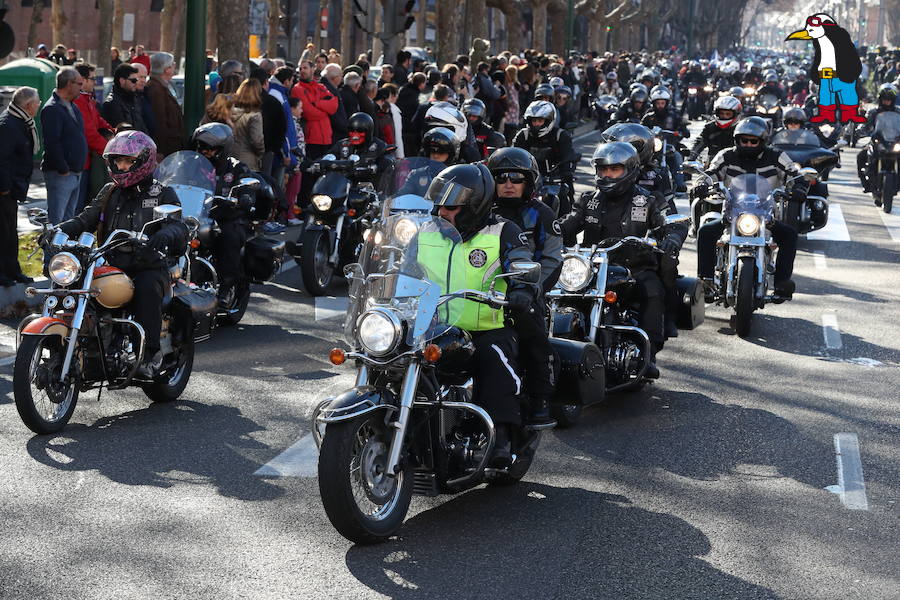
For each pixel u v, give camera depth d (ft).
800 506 49.78
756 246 84.53
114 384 60.64
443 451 45.50
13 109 83.76
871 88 465.88
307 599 39.50
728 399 67.77
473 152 94.22
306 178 130.52
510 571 42.22
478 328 46.93
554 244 55.57
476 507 48.88
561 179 99.04
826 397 68.39
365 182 97.55
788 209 117.60
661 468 54.80
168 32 270.67
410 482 45.55
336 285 101.19
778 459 56.49
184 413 62.34
